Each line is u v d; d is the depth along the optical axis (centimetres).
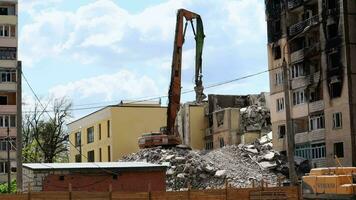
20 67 4372
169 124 8175
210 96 11144
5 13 10112
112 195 4166
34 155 11319
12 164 9706
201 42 7944
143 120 10300
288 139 4522
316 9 8338
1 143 9769
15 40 10100
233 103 11319
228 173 7194
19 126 4328
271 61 9044
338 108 7650
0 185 7825
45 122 11338
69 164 5222
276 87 8906
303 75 8356
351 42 7625
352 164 7356
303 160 8075
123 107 10200
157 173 5169
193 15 8069
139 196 4238
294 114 8475
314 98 8225
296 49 8600
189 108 10938
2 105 9875
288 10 8706
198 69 7862
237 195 4484
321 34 8006
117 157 10056
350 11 7681
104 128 10525
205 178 7188
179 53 8088
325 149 7838
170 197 4316
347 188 3744
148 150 8094
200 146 10906
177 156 7656
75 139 12119
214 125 10588
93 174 4981
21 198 3944
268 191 4481
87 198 4103
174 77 8100
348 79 7538
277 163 7581
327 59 7888
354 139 7419
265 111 10344
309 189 4072
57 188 4872
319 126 8012
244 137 9988
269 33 9106
